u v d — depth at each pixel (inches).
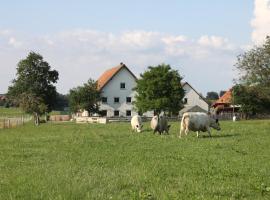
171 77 3521.2
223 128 1936.5
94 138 1457.9
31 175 695.1
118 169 756.0
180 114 4623.5
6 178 673.6
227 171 722.2
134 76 4475.9
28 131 2062.0
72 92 4124.0
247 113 4003.4
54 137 1551.4
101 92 4345.5
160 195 547.8
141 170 743.7
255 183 620.4
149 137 1444.4
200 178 666.2
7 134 1838.1
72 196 537.6
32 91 4795.8
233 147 1099.9
